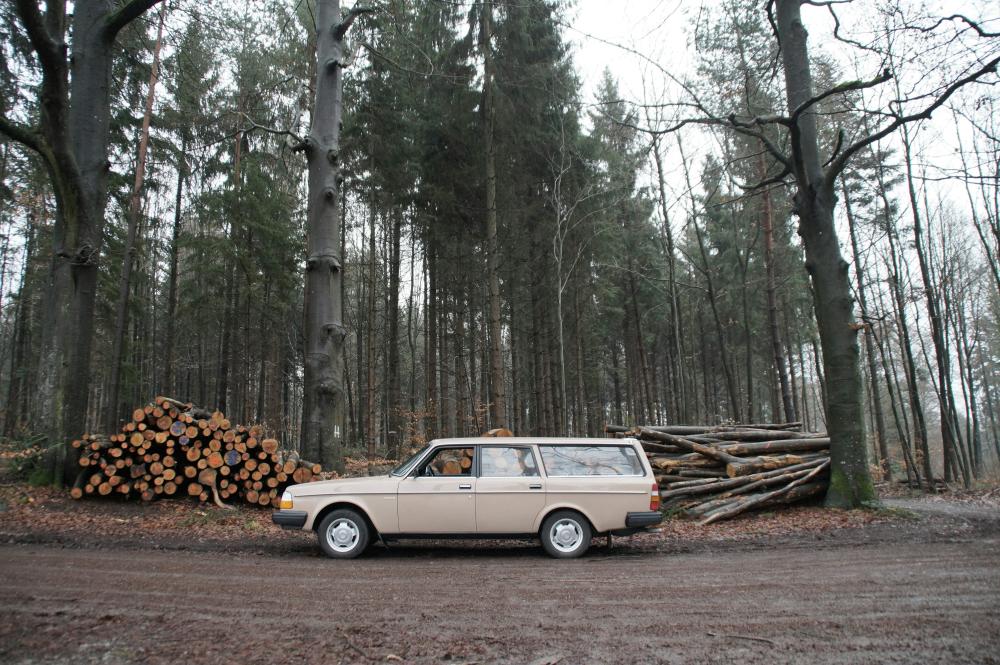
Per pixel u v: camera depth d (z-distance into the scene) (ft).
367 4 47.52
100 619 14.74
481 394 92.84
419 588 18.58
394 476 25.31
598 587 18.80
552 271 77.05
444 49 60.44
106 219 64.03
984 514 33.78
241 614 15.47
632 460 26.23
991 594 17.61
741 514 35.91
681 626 14.65
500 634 14.01
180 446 36.32
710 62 56.85
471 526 24.67
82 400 36.58
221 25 47.24
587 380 114.73
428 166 67.67
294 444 100.78
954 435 68.39
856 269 65.57
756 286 91.66
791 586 18.85
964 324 86.43
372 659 12.34
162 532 28.81
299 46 63.16
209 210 69.15
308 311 41.16
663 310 108.47
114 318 68.59
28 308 82.43
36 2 30.81
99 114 38.37
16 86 47.11
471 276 78.07
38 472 35.09
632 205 81.61
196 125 63.31
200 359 99.30
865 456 36.58
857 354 37.76
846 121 56.49
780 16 41.50
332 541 24.22
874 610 15.99
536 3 58.34
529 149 66.64
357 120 65.00
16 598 16.46
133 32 50.55
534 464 25.63
